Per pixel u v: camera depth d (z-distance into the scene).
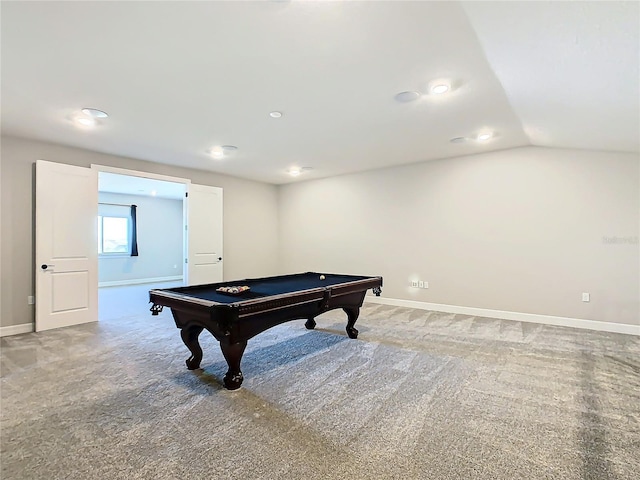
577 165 4.38
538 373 2.86
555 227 4.53
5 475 1.62
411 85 2.84
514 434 1.97
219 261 6.35
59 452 1.80
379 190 6.09
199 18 1.98
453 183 5.30
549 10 1.73
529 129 3.88
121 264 8.99
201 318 2.71
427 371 2.92
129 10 1.90
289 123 3.76
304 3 1.85
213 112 3.45
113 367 3.03
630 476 1.62
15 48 2.27
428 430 2.02
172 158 5.29
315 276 4.44
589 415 2.18
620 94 2.52
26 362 3.15
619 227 4.16
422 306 5.62
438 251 5.46
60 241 4.42
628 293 4.12
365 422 2.11
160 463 1.71
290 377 2.80
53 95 3.02
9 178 4.14
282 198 7.52
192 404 2.33
